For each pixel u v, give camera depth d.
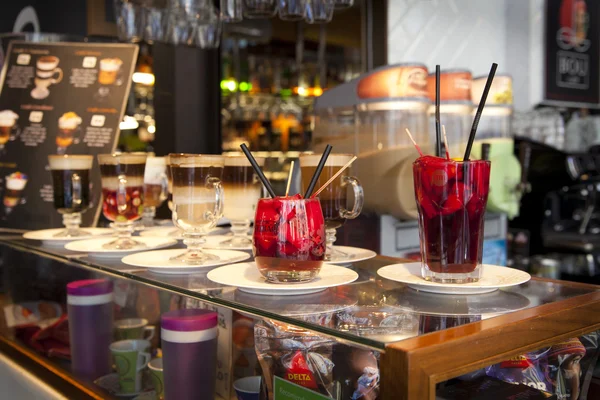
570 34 4.74
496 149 2.40
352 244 2.02
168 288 1.11
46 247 1.57
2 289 1.76
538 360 1.00
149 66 3.74
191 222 1.32
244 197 1.57
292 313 0.90
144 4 2.24
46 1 3.80
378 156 2.06
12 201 2.31
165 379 1.34
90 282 1.54
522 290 1.04
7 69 2.47
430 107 2.22
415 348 0.73
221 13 2.10
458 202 0.98
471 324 0.83
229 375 1.26
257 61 4.24
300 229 1.02
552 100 4.65
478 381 0.97
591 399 1.13
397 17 3.38
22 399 1.55
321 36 3.91
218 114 2.52
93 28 3.65
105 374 1.49
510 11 4.19
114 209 1.54
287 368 1.06
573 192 3.34
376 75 2.07
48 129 2.35
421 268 1.05
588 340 1.01
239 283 1.01
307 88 4.19
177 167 1.31
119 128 2.32
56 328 1.60
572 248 3.16
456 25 3.74
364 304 0.95
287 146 4.36
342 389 0.98
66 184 1.71
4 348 1.72
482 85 2.44
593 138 4.97
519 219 3.37
